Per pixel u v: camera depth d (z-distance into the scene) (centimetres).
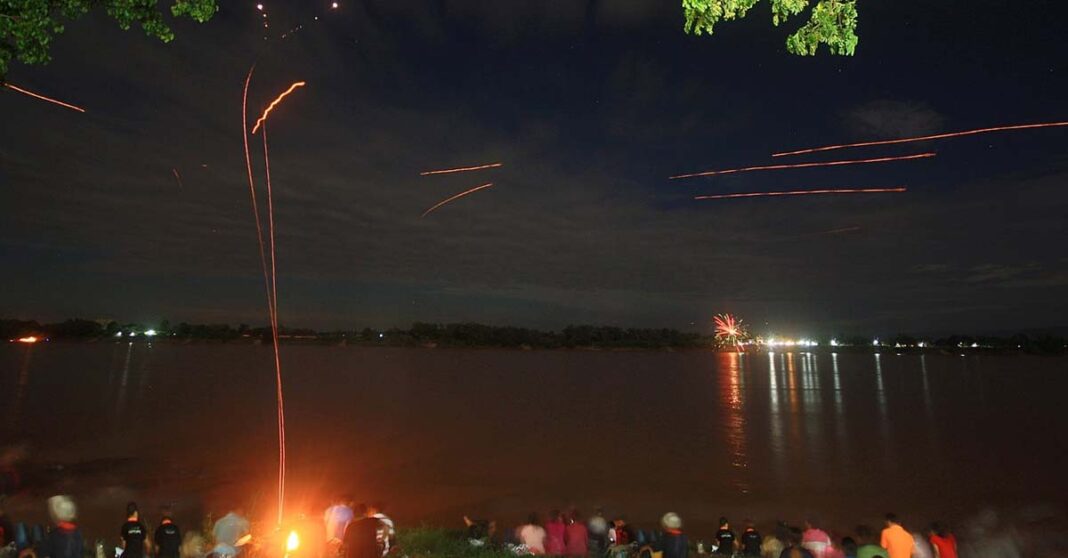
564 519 1634
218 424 5409
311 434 5034
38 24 680
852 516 2611
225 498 2714
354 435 5006
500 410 7394
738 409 7775
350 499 1225
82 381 9631
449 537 1630
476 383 11925
